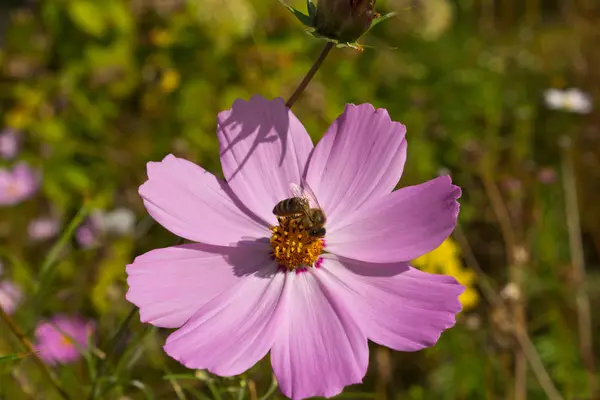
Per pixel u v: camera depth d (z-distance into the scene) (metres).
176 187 0.25
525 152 0.54
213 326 0.24
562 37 0.68
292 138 0.26
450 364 0.40
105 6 0.58
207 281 0.25
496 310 0.36
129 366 0.29
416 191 0.25
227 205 0.26
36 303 0.32
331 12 0.24
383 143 0.26
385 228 0.25
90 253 0.43
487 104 0.58
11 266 0.43
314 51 0.58
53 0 0.59
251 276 0.25
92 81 0.57
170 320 0.24
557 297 0.43
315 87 0.53
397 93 0.59
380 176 0.26
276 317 0.24
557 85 0.59
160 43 0.55
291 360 0.23
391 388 0.38
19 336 0.28
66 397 0.29
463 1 0.71
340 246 0.25
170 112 0.54
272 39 0.57
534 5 0.70
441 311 0.24
